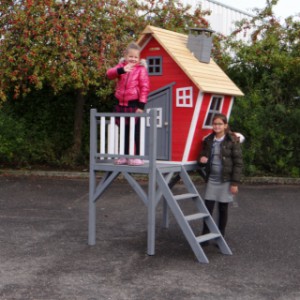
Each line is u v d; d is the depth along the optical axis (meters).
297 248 6.20
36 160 12.90
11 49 11.12
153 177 5.94
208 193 6.26
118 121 6.55
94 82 11.13
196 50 7.01
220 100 6.99
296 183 11.15
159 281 5.01
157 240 6.60
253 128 11.32
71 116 12.94
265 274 5.23
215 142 6.21
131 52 6.22
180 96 6.61
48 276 5.13
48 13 10.90
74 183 11.11
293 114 11.41
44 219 7.73
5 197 9.48
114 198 9.45
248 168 11.18
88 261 5.64
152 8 12.41
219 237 6.02
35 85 11.52
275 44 12.16
